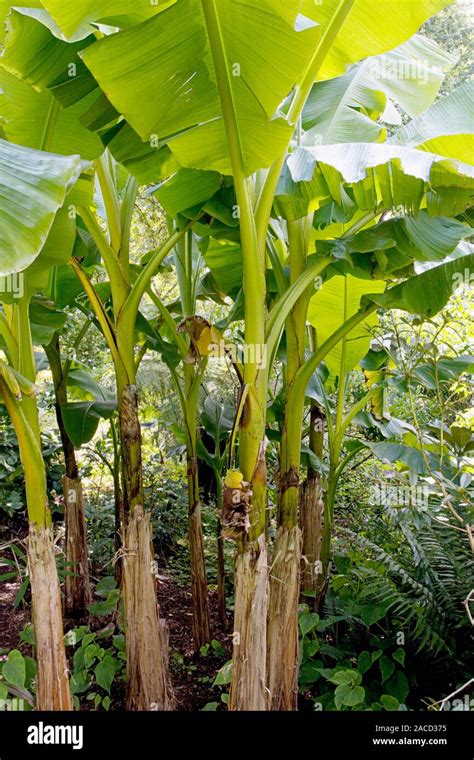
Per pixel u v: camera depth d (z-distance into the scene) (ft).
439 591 9.41
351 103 9.80
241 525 6.64
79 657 9.51
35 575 7.07
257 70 5.54
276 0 5.06
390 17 7.00
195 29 5.39
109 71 5.59
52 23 5.90
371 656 8.97
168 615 13.33
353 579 10.92
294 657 8.10
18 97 7.33
